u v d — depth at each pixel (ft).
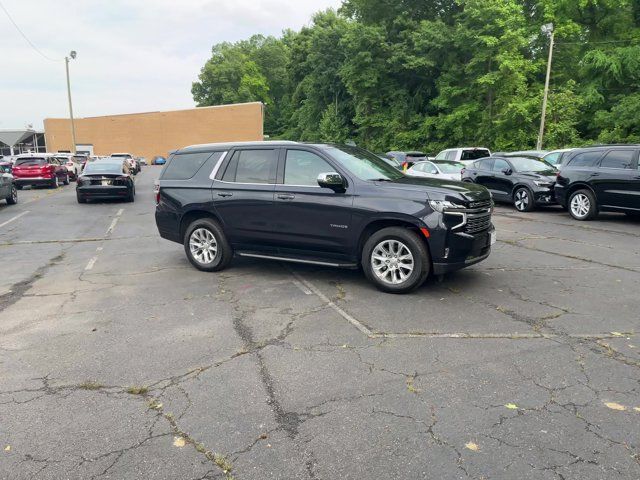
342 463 9.23
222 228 23.17
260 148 22.54
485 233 19.61
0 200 55.62
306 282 21.38
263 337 15.33
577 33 107.96
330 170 20.51
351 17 163.63
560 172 40.14
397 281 19.17
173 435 10.27
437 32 113.91
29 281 22.93
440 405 11.09
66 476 9.07
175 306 18.60
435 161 58.59
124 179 55.83
